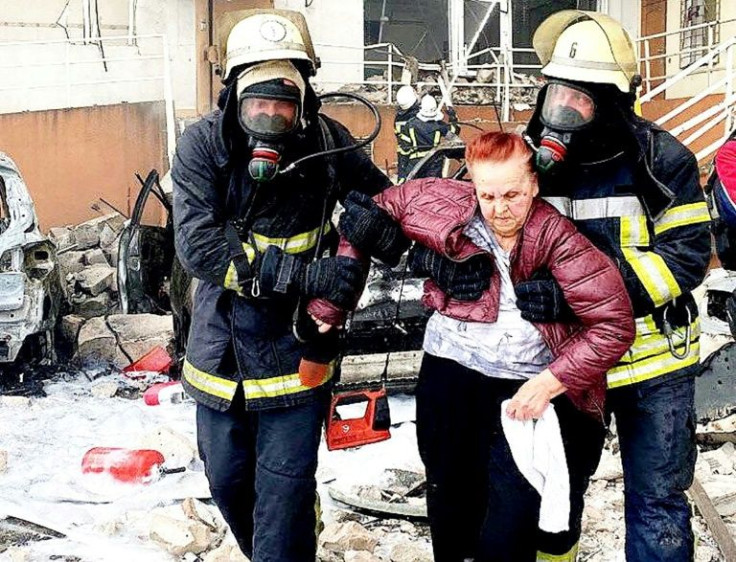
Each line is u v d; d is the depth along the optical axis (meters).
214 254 2.90
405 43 16.36
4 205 7.14
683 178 2.92
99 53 14.42
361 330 5.79
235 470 3.17
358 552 3.79
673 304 3.05
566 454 2.90
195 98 14.70
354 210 2.90
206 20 14.27
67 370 7.29
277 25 2.86
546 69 2.83
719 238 3.36
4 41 14.14
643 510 3.02
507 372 2.88
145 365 7.25
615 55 2.77
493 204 2.67
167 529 3.98
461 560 3.12
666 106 14.01
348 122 13.40
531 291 2.72
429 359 3.04
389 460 5.05
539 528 2.88
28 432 5.67
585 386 2.71
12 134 12.58
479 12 16.56
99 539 4.07
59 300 7.43
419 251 2.93
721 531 3.89
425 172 6.55
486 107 14.15
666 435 3.01
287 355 3.03
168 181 8.82
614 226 2.92
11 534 4.18
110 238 11.49
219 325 3.09
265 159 2.76
